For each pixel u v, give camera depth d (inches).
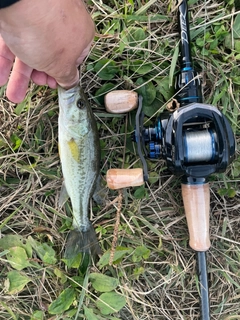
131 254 14.4
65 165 13.0
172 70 13.7
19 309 14.4
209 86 14.4
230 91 14.1
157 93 14.2
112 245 13.5
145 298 14.8
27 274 14.5
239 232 14.8
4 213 14.6
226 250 14.7
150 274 14.7
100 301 14.2
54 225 14.5
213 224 14.8
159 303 14.8
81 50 9.3
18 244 14.3
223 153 11.8
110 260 13.4
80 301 14.0
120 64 14.1
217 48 14.3
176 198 14.7
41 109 14.1
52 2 7.8
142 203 14.6
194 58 14.2
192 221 13.3
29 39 8.1
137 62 14.0
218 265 14.7
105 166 14.5
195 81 12.9
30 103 14.1
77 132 12.7
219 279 14.7
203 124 12.4
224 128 11.7
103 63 13.9
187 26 13.2
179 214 14.7
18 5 7.2
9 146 14.3
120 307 14.1
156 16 14.1
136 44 14.0
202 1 14.2
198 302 14.7
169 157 12.0
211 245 14.8
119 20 14.0
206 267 13.6
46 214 14.6
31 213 14.6
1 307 14.5
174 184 14.7
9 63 12.3
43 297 14.5
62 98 12.1
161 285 14.8
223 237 14.6
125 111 13.4
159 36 14.3
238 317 14.5
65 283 14.5
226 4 14.3
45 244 14.4
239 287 14.5
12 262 14.2
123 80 14.1
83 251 14.3
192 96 12.8
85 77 14.0
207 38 14.1
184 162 12.0
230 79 14.1
